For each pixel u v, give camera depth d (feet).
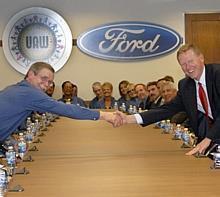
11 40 25.55
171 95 18.15
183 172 8.14
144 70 25.95
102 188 7.13
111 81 25.93
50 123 17.78
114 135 13.80
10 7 25.48
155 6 25.79
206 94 10.41
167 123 14.80
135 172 8.25
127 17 25.79
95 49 25.77
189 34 25.91
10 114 10.74
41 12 25.54
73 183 7.50
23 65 25.63
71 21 25.70
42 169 8.68
